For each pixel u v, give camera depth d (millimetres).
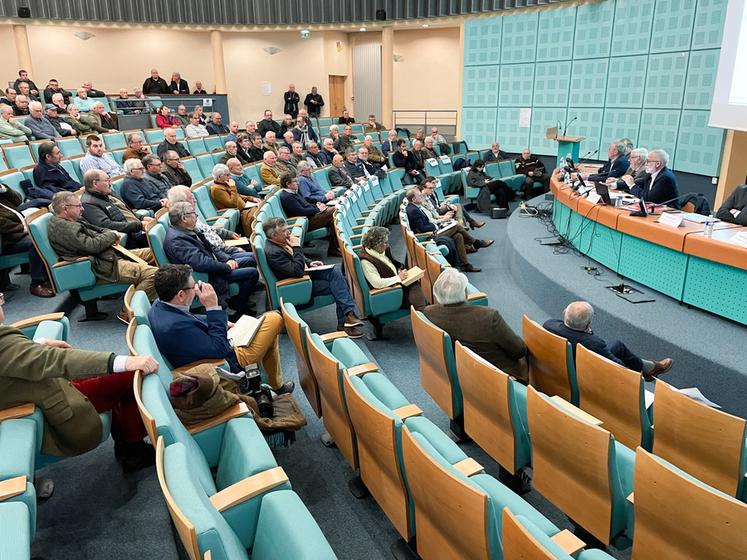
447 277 2924
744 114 6145
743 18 6145
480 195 9273
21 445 1708
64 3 11836
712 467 2131
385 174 8789
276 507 1570
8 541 1321
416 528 1855
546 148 11227
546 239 6168
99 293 3959
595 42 9938
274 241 3955
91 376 1908
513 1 10945
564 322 2965
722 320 3744
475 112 12250
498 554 1462
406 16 12398
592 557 1506
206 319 2701
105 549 1957
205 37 13703
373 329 4285
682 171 8773
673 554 1663
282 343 3977
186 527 1122
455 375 2715
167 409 1747
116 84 13242
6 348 1864
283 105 14336
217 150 8367
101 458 2490
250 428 1993
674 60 8656
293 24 13102
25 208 4840
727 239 3701
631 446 2453
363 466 2174
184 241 3992
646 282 4363
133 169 5266
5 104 8172
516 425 2264
